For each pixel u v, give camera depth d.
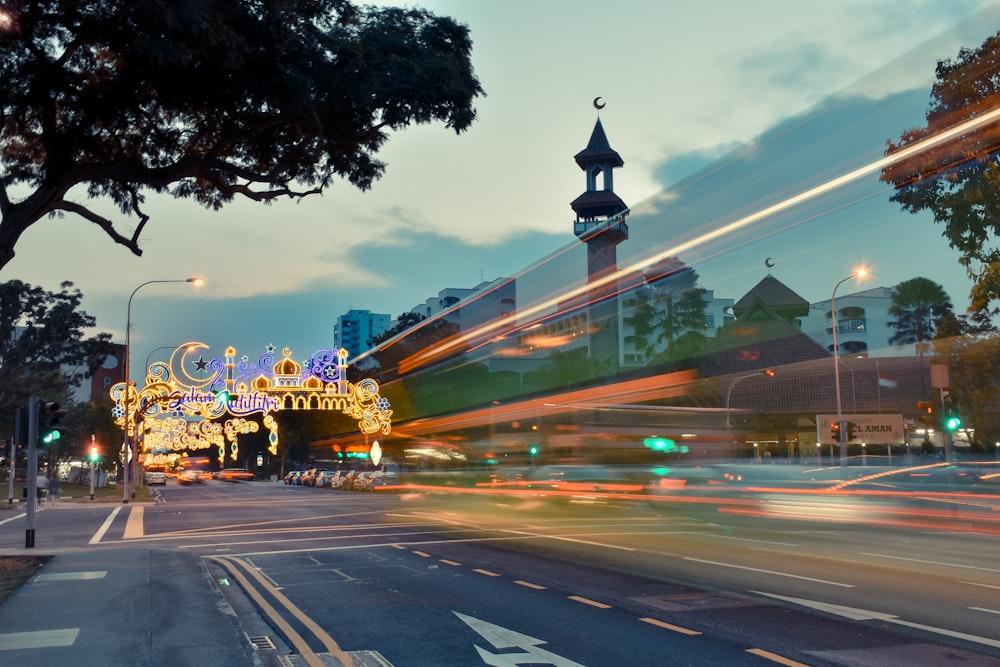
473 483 39.75
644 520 26.17
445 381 46.69
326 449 110.69
